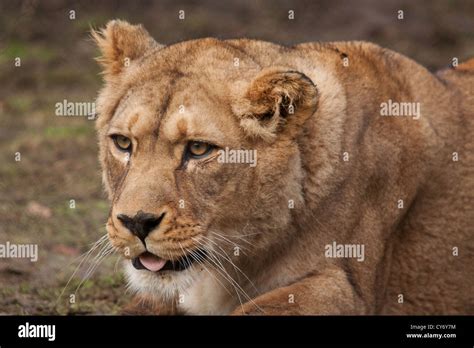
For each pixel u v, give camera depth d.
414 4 24.66
